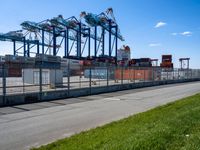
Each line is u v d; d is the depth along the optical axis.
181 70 49.47
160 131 6.34
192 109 10.26
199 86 35.41
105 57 79.25
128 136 6.30
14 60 44.75
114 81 31.23
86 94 22.92
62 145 6.48
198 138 5.62
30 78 24.14
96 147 5.71
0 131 8.88
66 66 24.72
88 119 11.12
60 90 20.03
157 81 38.53
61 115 12.20
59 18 74.31
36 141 7.59
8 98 15.93
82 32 79.69
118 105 15.88
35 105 15.86
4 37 72.44
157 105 15.77
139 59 76.19
